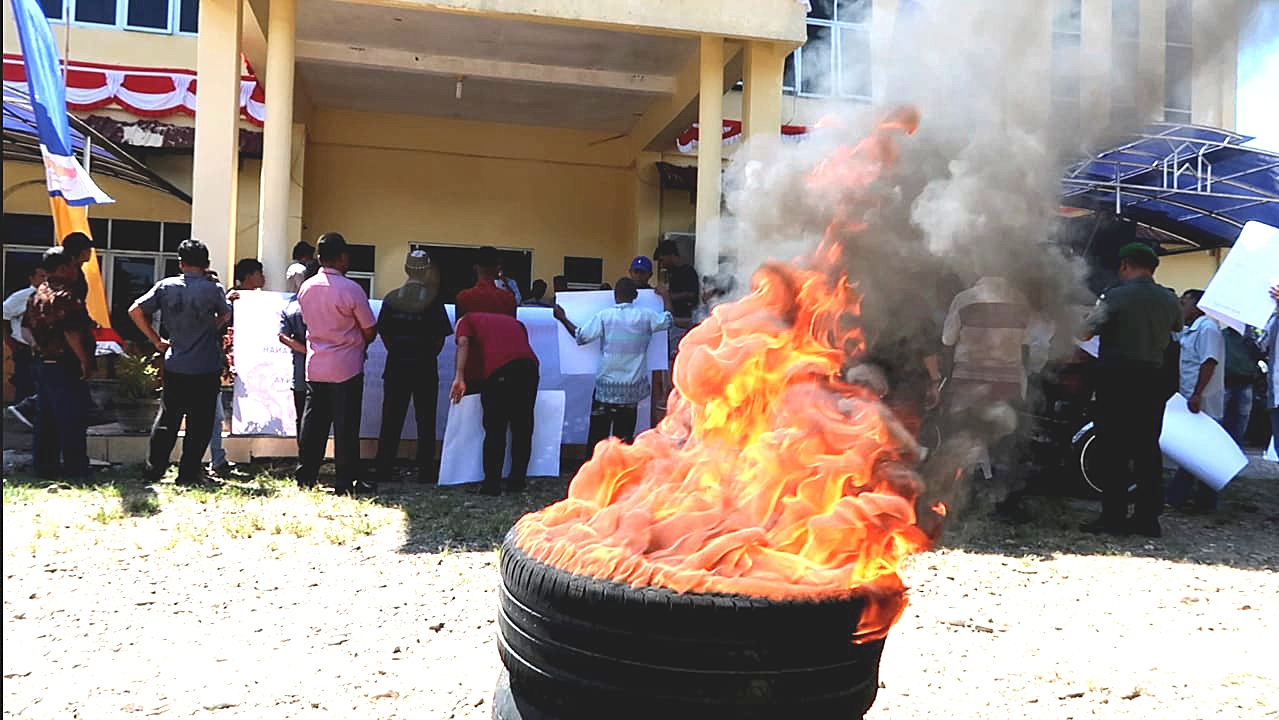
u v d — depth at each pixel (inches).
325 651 143.1
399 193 547.2
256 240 510.3
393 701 125.3
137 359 312.3
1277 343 291.9
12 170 486.9
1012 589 192.2
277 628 152.7
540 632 85.3
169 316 263.9
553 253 569.6
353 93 498.9
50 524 212.7
